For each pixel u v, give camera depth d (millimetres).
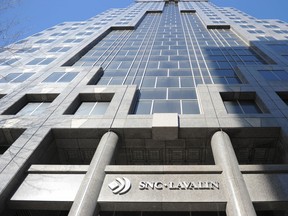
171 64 25469
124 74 23359
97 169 11758
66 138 14977
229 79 21391
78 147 15367
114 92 18375
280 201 10414
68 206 11188
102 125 14703
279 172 11617
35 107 18516
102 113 17141
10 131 14875
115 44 34344
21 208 11320
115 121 14977
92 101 18672
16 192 11461
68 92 18562
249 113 16281
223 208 10492
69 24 49406
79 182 11812
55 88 19500
